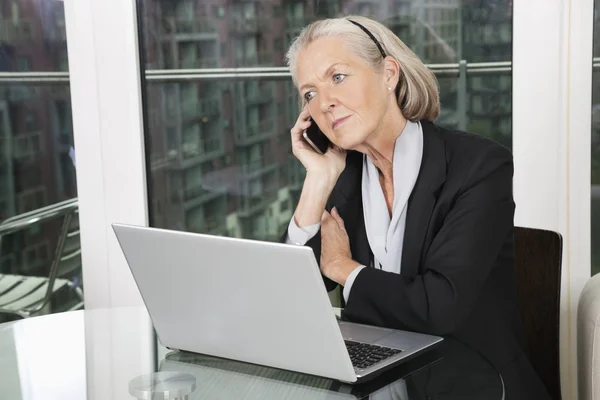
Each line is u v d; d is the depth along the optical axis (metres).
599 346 1.50
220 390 1.22
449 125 2.16
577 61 2.04
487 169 1.79
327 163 2.12
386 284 1.68
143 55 2.39
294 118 2.27
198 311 1.36
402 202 1.95
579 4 2.02
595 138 2.08
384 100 2.04
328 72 2.13
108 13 2.36
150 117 2.43
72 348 1.47
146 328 1.59
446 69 2.14
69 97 2.46
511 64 2.10
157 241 1.33
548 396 1.74
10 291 2.54
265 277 1.23
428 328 1.64
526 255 1.78
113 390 1.24
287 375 1.30
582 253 2.13
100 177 2.47
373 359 1.35
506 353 1.73
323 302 1.19
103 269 2.53
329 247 2.08
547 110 2.09
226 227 2.42
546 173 2.12
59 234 2.53
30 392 1.25
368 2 2.15
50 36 2.43
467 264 1.67
